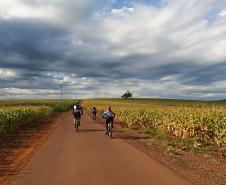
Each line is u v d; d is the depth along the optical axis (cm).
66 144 1816
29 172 1072
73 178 980
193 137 2067
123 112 3994
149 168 1127
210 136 1931
